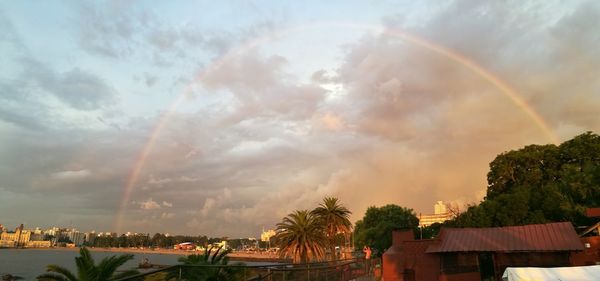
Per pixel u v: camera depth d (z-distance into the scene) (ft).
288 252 209.87
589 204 127.34
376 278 115.85
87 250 66.44
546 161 182.80
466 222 159.94
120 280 34.40
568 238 86.94
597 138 174.09
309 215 211.00
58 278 64.28
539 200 142.10
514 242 91.76
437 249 100.12
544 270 49.47
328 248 230.27
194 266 41.27
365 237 273.54
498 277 91.09
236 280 73.10
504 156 196.54
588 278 47.16
